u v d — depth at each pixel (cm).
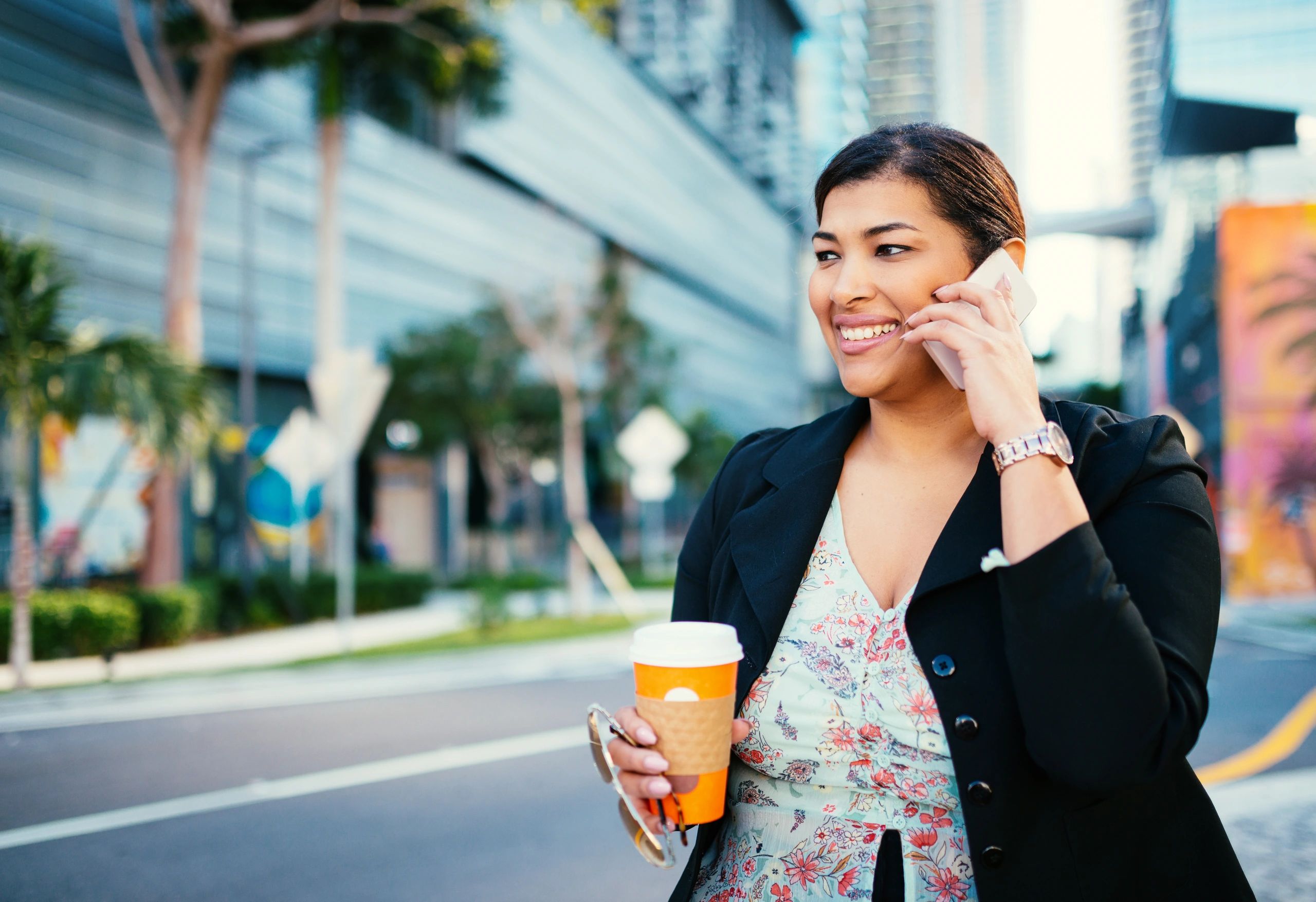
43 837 525
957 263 132
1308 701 903
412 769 668
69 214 1948
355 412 1384
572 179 4197
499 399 2675
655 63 5444
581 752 713
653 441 1695
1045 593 107
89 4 1991
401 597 2081
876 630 132
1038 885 116
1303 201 2612
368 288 2859
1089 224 4894
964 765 119
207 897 439
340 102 1966
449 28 2031
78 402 1138
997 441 114
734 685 124
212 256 2309
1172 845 121
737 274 6888
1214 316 3419
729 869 138
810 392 8444
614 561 3572
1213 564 119
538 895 443
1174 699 108
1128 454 123
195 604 1470
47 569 1773
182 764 686
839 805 132
